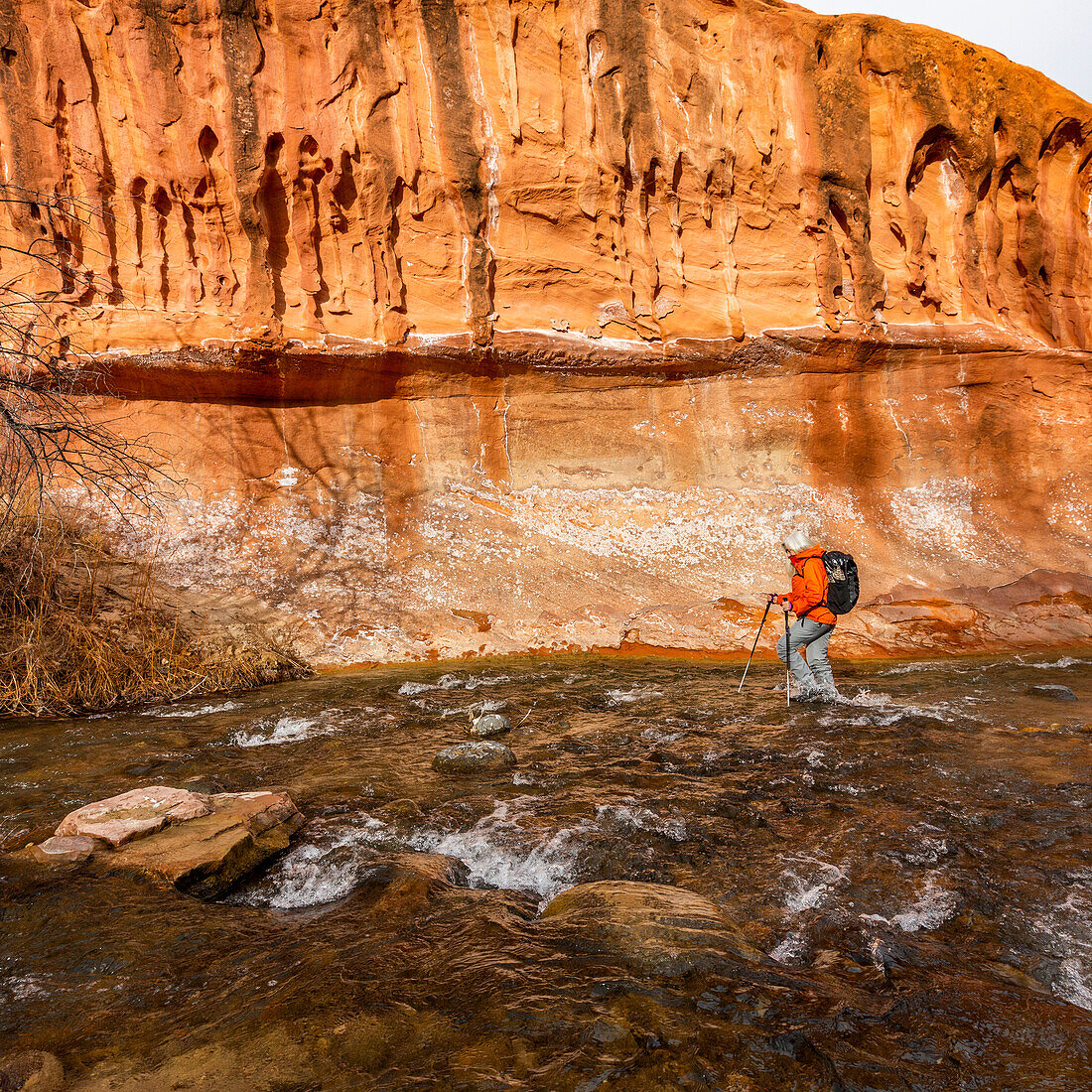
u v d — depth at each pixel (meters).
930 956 2.41
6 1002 2.23
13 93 9.77
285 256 10.67
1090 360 12.56
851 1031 1.94
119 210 10.30
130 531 9.56
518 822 3.76
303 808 4.07
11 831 3.74
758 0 12.00
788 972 2.28
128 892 2.98
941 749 4.82
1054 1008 2.10
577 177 11.59
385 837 3.66
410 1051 1.86
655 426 12.22
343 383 10.93
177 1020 2.09
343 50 10.46
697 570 10.80
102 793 4.32
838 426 12.45
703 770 4.56
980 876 2.99
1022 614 10.19
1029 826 3.51
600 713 6.19
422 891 2.90
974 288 12.57
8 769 4.81
